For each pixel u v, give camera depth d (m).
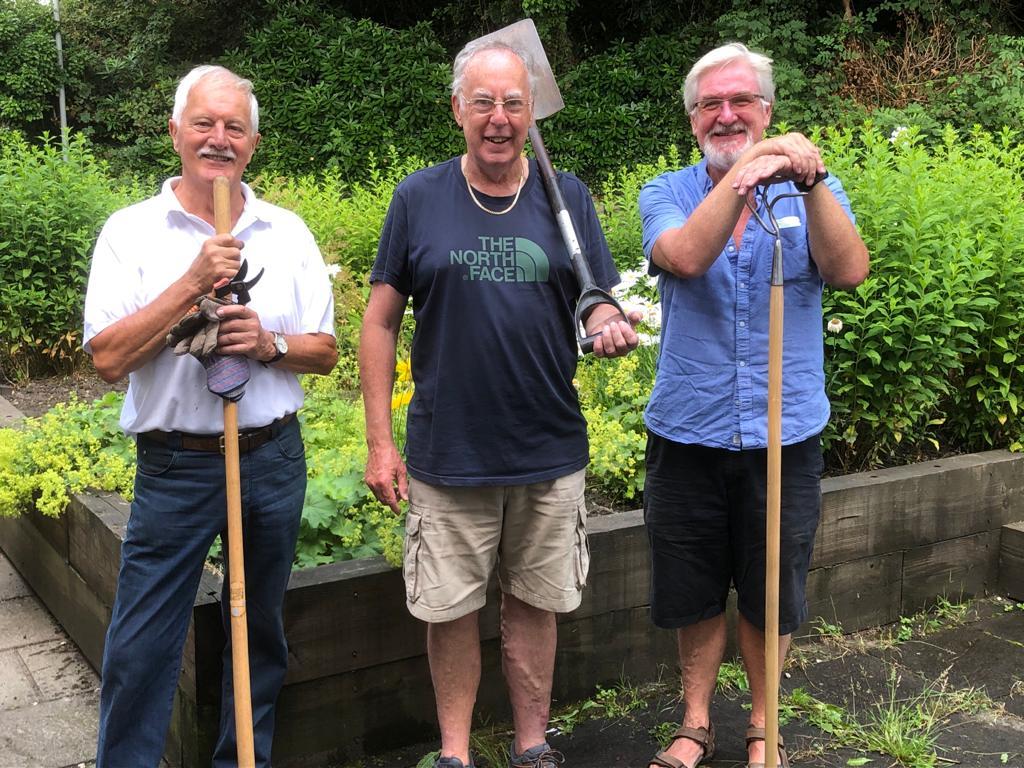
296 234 2.51
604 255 2.66
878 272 4.08
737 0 14.49
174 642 2.43
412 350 2.63
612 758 3.00
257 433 2.41
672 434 2.71
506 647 2.79
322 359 2.51
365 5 17.70
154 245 2.33
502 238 2.48
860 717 3.21
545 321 2.51
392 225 2.57
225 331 2.19
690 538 2.78
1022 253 4.28
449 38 17.59
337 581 2.89
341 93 15.38
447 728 2.74
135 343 2.22
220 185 2.17
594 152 14.77
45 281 6.23
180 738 2.85
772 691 2.37
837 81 13.18
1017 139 11.31
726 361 2.63
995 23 13.71
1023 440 4.26
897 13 14.41
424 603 2.62
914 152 4.74
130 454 3.89
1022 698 3.35
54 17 16.73
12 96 16.20
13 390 6.00
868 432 4.15
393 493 2.62
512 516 2.64
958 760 2.98
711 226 2.39
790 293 2.60
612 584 3.31
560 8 15.83
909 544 3.90
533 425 2.55
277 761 2.90
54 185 6.30
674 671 3.46
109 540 3.21
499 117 2.37
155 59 17.36
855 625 3.83
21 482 3.67
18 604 4.03
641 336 4.46
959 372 4.38
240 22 17.64
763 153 2.30
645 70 15.31
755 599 2.75
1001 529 4.13
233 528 2.23
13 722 3.17
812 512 2.72
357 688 2.97
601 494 3.91
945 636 3.80
